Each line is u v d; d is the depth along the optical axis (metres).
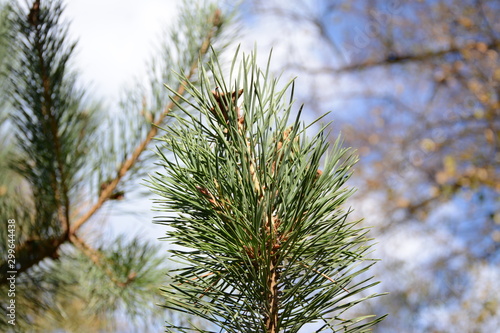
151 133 1.33
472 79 4.93
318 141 0.68
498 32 5.00
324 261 0.69
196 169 0.69
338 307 0.66
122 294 1.26
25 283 1.26
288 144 0.71
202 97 0.70
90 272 1.27
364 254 0.69
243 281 0.67
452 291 4.57
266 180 0.68
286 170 0.69
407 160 5.01
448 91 5.13
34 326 1.27
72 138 1.25
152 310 1.25
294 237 0.66
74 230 1.27
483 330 4.38
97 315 1.31
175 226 0.69
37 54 1.17
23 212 1.28
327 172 0.70
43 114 1.20
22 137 1.22
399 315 4.51
